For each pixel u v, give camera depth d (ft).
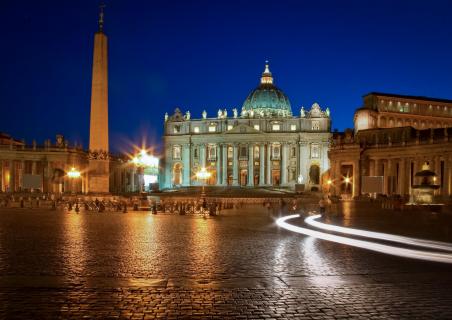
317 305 38.60
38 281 46.47
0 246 70.13
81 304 38.42
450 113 390.63
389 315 36.17
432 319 35.27
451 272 51.88
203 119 462.60
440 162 254.06
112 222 115.85
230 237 84.23
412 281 47.32
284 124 442.91
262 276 49.47
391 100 372.99
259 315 35.99
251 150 444.14
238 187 413.59
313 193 346.33
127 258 60.03
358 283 46.37
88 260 58.34
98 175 191.01
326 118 434.30
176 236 85.15
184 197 266.16
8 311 36.42
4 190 354.54
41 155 351.25
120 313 36.11
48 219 124.57
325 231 95.66
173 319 34.88
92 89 185.47
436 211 171.01
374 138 316.19
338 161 312.09
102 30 182.70
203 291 42.91
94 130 188.85
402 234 89.81
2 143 368.48
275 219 130.31
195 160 461.37
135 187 475.31
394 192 287.69
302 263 57.11
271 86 504.84
